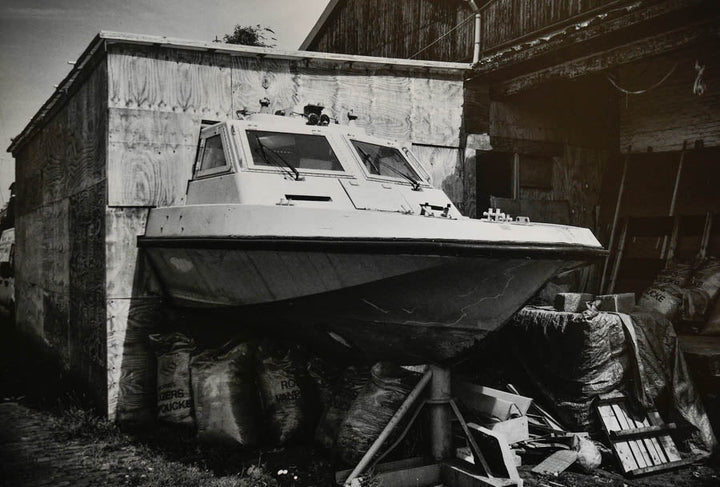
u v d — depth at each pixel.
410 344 4.61
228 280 4.96
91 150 6.43
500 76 7.60
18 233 11.01
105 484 4.17
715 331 6.37
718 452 4.82
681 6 5.40
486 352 5.84
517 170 8.16
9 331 10.98
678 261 7.31
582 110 8.66
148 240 5.54
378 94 7.32
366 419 4.44
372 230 4.12
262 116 5.66
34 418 5.79
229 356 5.13
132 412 5.70
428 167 7.58
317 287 4.48
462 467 4.21
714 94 7.68
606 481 4.33
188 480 4.19
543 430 4.89
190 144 6.23
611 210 8.52
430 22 10.30
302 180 4.92
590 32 6.18
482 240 4.02
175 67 6.20
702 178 7.70
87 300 6.44
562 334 5.01
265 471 4.40
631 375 4.96
